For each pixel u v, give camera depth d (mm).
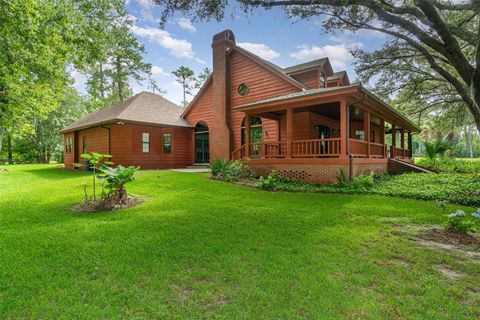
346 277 2924
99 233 4480
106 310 2326
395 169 13297
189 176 11570
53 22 12203
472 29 10977
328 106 11430
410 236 4328
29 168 19219
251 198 7438
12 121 14156
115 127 15352
